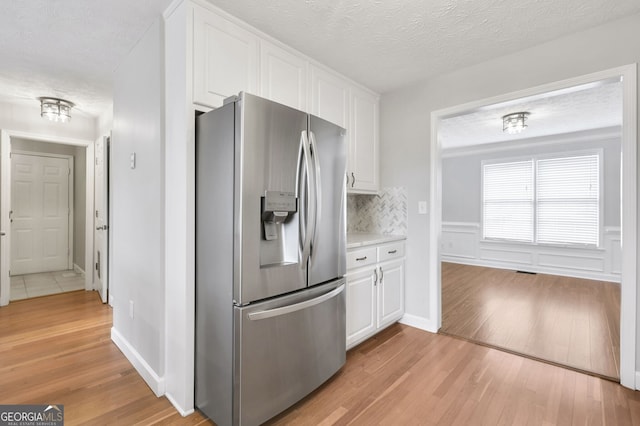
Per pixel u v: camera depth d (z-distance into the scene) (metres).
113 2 1.69
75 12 1.78
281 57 2.10
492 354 2.33
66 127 3.72
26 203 4.72
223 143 1.49
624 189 1.88
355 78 2.71
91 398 1.80
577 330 2.77
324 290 1.84
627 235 1.87
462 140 5.26
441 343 2.52
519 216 5.37
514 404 1.75
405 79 2.74
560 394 1.84
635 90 1.84
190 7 1.62
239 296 1.41
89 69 2.52
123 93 2.38
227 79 1.77
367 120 2.93
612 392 1.85
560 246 4.95
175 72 1.70
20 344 2.48
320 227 1.79
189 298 1.66
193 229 1.67
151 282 1.94
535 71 2.20
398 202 2.98
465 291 4.09
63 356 2.29
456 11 1.79
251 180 1.44
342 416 1.65
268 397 1.53
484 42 2.13
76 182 5.04
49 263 4.93
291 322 1.63
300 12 1.78
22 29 1.96
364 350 2.39
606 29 1.93
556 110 3.62
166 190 1.82
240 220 1.41
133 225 2.20
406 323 2.91
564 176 4.93
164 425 1.58
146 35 1.99
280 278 1.57
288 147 1.60
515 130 3.80
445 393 1.85
